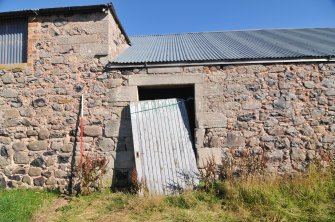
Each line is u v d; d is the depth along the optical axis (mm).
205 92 6168
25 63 6422
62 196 5852
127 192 5840
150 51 7348
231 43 7898
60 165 6164
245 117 6109
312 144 6031
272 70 6184
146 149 5973
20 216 4824
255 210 4727
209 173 5699
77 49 6355
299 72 6172
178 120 6215
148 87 6398
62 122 6246
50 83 6336
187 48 7551
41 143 6242
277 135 6059
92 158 6117
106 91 6246
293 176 5801
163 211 4953
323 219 4395
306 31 9570
